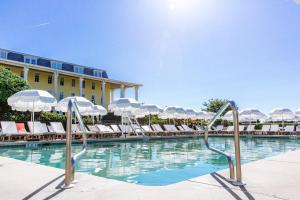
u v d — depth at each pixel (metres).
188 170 6.74
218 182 3.32
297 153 5.89
